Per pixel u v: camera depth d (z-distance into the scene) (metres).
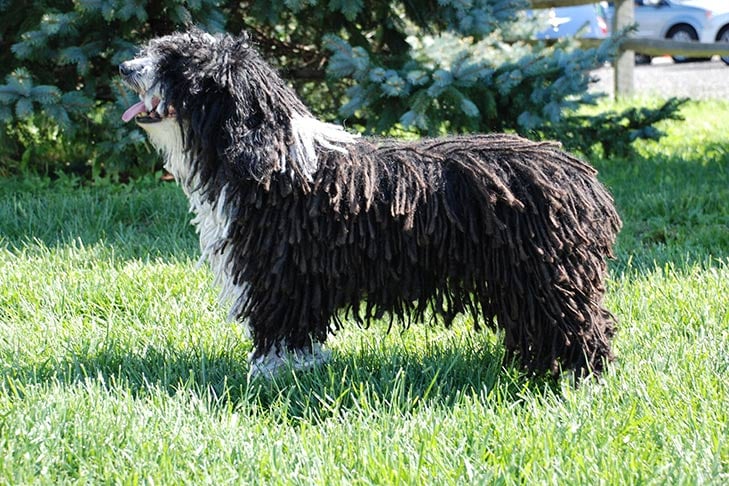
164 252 6.60
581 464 3.59
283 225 4.17
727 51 12.62
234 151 4.12
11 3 7.99
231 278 4.38
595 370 4.36
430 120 8.00
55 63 8.25
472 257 4.21
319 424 4.08
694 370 4.48
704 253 6.53
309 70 8.92
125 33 7.84
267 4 8.02
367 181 4.17
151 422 3.94
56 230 7.19
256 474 3.61
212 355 4.84
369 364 4.70
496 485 3.51
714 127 11.35
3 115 7.50
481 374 4.63
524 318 4.26
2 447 3.71
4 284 5.83
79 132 8.25
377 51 8.90
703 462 3.64
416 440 3.87
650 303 5.45
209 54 4.19
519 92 8.33
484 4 8.46
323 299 4.29
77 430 3.84
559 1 13.05
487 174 4.16
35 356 4.83
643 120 9.29
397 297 4.32
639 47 13.15
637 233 7.25
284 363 4.48
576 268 4.24
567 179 4.27
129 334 5.16
